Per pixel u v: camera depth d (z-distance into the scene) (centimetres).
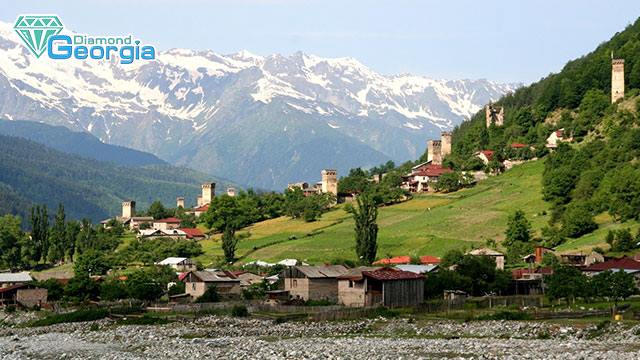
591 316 17775
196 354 14338
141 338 16812
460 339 15650
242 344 15488
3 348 15988
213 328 18188
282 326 18300
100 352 15075
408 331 17088
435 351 14162
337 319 19075
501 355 13575
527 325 16762
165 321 19525
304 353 14062
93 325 19225
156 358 14138
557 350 13938
